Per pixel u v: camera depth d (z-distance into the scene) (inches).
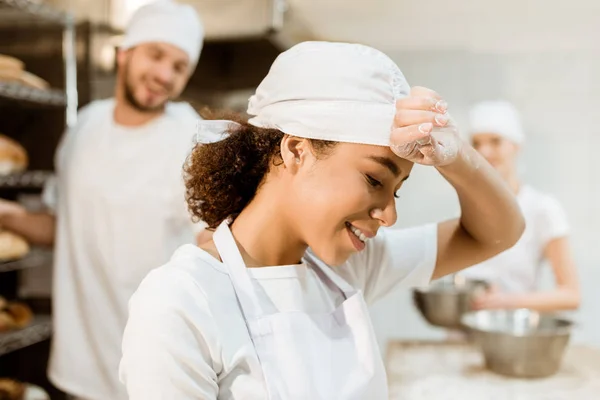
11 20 77.4
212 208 32.2
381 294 38.0
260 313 29.4
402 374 55.9
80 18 78.0
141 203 66.7
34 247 77.0
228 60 93.5
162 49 65.7
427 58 117.0
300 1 95.8
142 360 25.9
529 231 78.7
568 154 114.6
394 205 28.4
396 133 25.9
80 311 68.7
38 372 76.4
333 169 27.4
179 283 27.5
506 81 115.6
